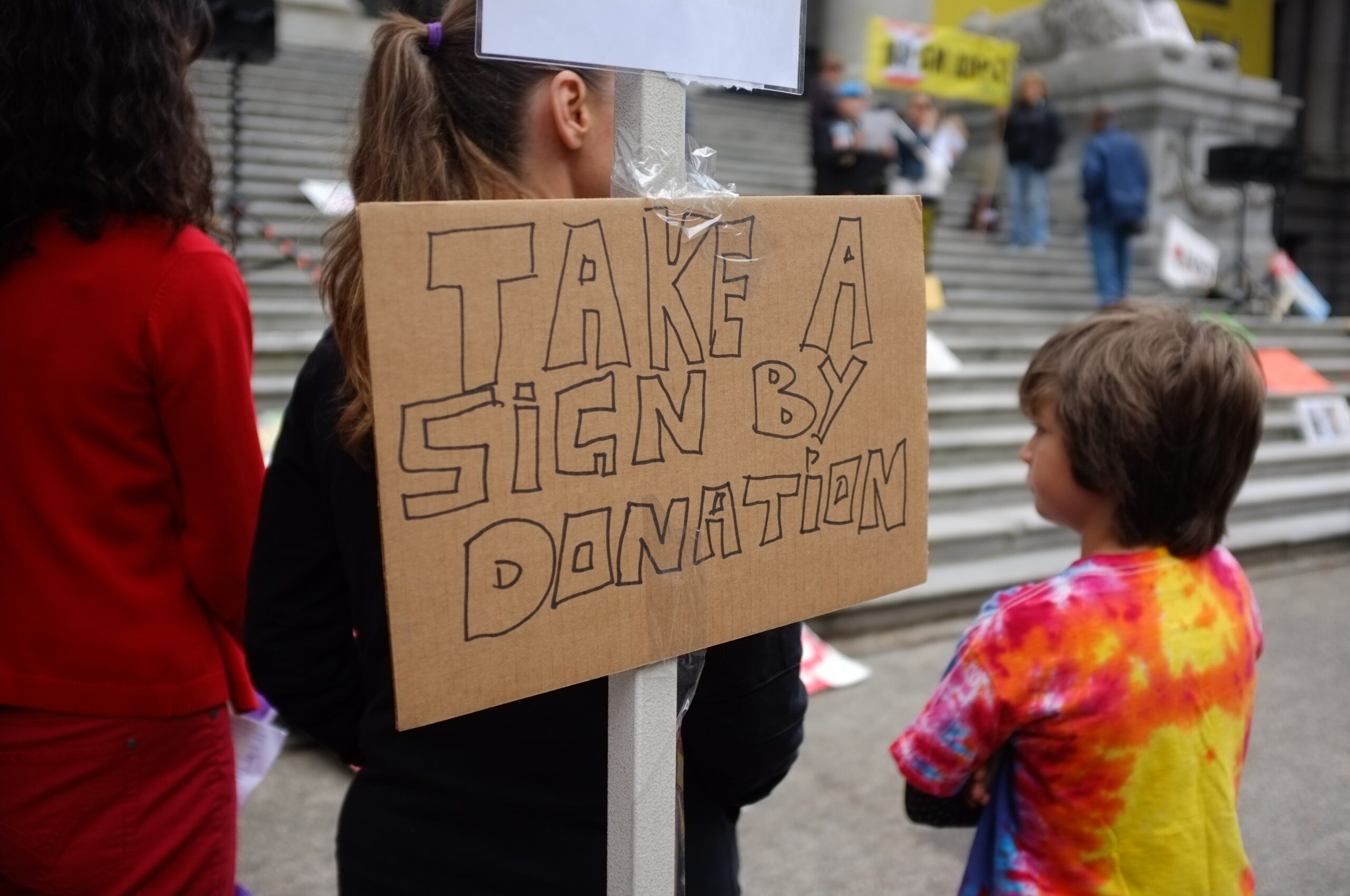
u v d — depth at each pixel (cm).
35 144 132
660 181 95
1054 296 931
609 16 90
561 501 91
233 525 142
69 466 135
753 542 103
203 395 137
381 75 107
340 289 101
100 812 139
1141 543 135
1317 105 1673
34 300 134
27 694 136
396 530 83
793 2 103
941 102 1236
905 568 116
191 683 143
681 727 112
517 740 108
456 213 84
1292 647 452
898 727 361
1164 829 128
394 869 112
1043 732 130
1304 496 636
